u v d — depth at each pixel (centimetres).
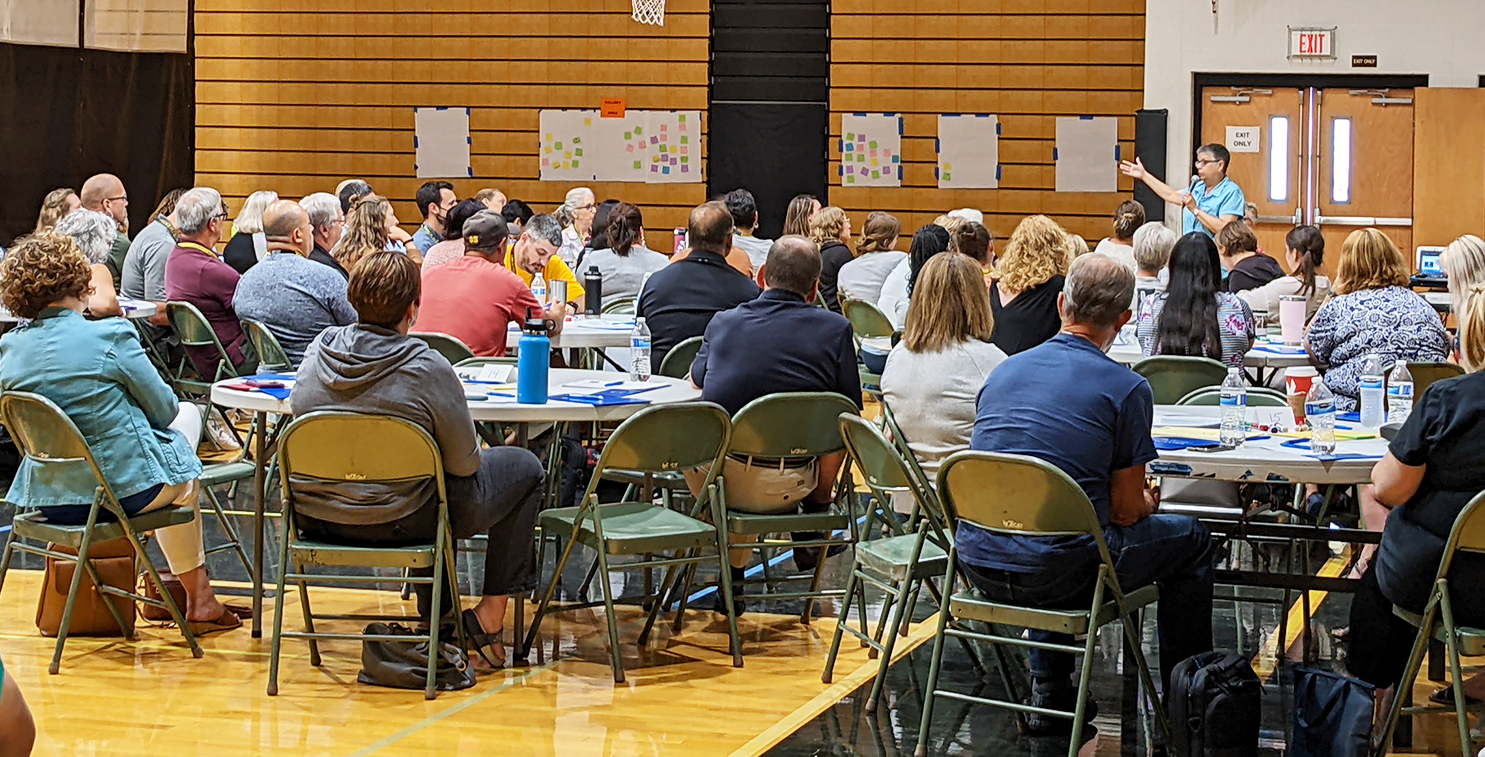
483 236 590
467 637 429
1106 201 1112
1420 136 1028
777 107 1148
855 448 410
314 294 623
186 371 771
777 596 455
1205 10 1053
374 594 508
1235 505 438
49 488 424
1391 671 360
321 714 388
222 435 764
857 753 364
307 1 1174
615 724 383
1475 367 336
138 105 1156
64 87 1115
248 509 633
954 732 381
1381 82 1039
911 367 432
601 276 772
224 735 372
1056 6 1104
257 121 1188
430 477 396
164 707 392
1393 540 338
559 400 440
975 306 431
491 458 421
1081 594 351
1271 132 1055
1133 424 348
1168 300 547
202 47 1185
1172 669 356
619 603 500
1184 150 1065
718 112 1153
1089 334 364
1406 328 523
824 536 554
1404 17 1030
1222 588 518
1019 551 347
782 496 447
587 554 566
